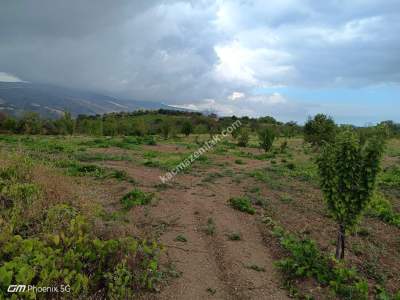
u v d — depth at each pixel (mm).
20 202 5559
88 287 4086
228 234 6969
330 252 6371
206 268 5379
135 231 6086
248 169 17047
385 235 7730
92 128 43750
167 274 4969
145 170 14422
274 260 5887
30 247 4125
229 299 4535
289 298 4668
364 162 5535
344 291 4789
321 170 5961
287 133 51188
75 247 4453
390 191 12570
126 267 4504
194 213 8320
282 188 12203
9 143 21547
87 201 6551
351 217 5676
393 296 4926
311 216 8734
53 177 7285
